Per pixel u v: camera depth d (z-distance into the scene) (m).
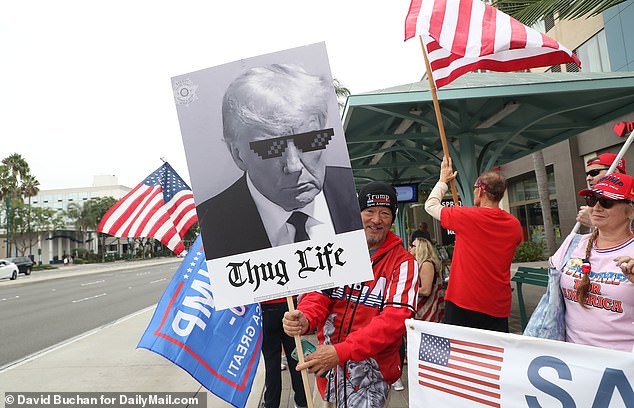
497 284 2.90
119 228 3.91
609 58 13.52
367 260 1.84
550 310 2.22
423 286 3.94
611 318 1.94
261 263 1.88
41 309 12.75
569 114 7.45
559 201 18.08
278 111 1.88
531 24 5.41
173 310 3.09
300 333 1.94
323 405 2.17
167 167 4.12
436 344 2.06
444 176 3.11
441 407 2.03
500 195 3.06
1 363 6.35
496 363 1.93
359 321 2.10
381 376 2.08
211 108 1.90
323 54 1.87
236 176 1.90
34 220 51.22
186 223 4.08
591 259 2.08
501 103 6.75
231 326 3.14
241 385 3.01
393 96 5.78
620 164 2.80
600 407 1.71
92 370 5.59
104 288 19.52
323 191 1.87
